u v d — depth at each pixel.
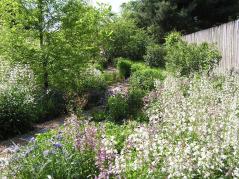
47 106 10.88
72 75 12.23
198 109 7.10
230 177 4.79
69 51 11.97
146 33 27.14
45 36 12.35
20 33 12.00
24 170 5.17
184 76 12.91
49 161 5.07
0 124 8.91
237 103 7.93
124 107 9.74
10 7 11.99
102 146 5.38
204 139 5.59
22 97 9.57
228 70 12.15
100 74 15.04
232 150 5.27
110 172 4.83
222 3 29.55
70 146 5.78
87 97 11.66
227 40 14.64
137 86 13.27
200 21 30.09
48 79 12.34
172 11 28.44
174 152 4.77
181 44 14.91
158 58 19.98
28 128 9.48
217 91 9.62
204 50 13.71
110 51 23.39
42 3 12.02
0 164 5.21
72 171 5.21
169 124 6.54
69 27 12.09
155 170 4.75
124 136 6.79
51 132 7.66
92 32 12.40
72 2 12.28
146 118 9.23
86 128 6.13
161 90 10.36
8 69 11.12
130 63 18.48
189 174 4.61
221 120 6.38
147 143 4.97
